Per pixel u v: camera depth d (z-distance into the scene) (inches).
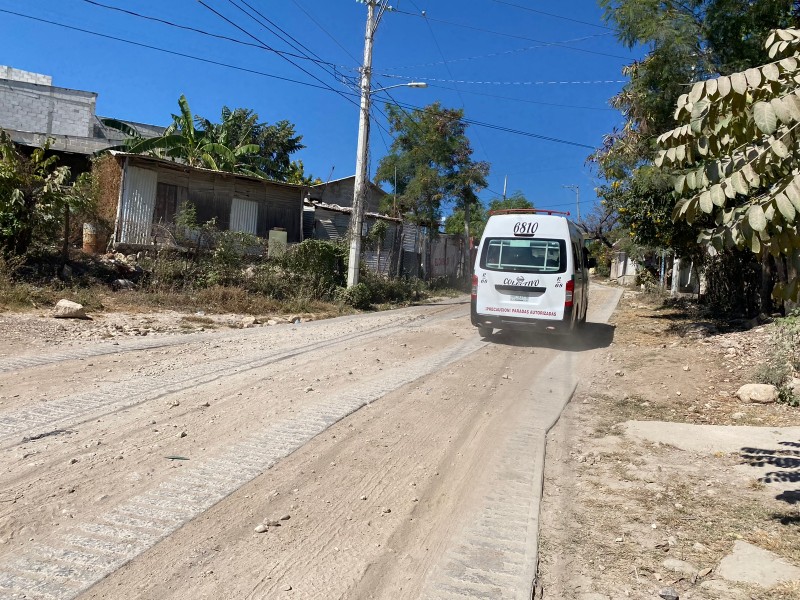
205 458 196.7
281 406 261.0
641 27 471.5
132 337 414.0
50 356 332.5
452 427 246.1
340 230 1013.2
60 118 1264.8
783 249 113.8
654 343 479.2
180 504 162.6
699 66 468.4
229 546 142.8
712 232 126.6
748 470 203.0
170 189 767.1
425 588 129.1
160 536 144.9
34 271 549.6
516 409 278.2
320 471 191.9
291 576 131.6
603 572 137.9
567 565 140.9
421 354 413.1
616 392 319.3
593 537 155.1
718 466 207.6
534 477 194.4
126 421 229.5
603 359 412.8
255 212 838.5
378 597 125.4
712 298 707.4
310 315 614.5
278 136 1352.1
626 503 176.2
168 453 199.2
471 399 293.3
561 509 171.9
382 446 218.7
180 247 669.3
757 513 169.3
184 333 451.2
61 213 577.0
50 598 118.1
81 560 132.7
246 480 180.7
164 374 309.0
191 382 295.0
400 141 1093.1
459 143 1079.6
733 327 521.3
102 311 509.4
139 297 569.6
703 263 682.2
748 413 277.9
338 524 157.2
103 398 258.4
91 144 1023.6
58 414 233.3
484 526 158.9
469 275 1249.4
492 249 476.4
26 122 1237.1
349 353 398.3
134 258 669.3
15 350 342.3
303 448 211.3
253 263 718.5
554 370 374.9
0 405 240.4
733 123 119.0
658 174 483.2
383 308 749.3
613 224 1668.3
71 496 163.5
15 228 530.9
